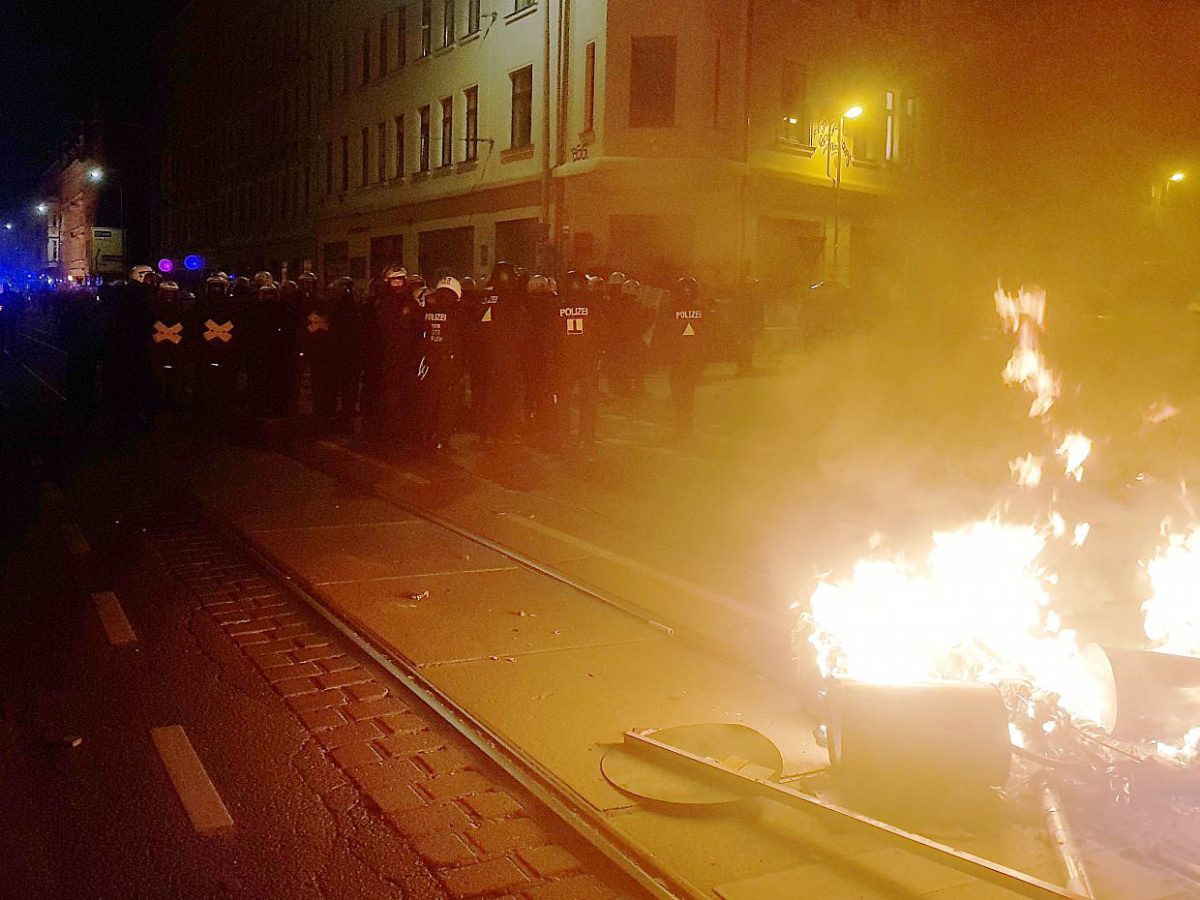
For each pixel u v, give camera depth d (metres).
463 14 34.09
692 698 4.99
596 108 28.22
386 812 3.89
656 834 3.71
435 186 36.28
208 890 3.38
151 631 5.96
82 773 4.20
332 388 14.02
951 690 3.99
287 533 8.30
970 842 3.68
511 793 4.05
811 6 30.83
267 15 51.16
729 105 28.48
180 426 14.60
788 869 3.47
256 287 14.18
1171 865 3.52
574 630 5.96
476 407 12.91
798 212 31.17
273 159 51.25
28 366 25.73
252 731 4.61
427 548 7.85
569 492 10.05
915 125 35.44
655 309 17.02
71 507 9.28
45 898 3.32
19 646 5.70
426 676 5.24
